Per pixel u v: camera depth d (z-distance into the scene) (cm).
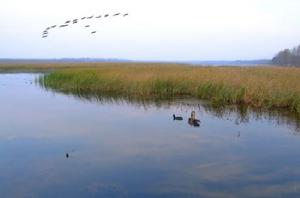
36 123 1591
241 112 1784
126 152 1135
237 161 1031
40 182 902
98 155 1109
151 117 1700
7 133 1403
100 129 1459
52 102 2294
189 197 808
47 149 1178
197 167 991
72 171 973
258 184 870
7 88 3322
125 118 1688
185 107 1970
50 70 7050
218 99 2139
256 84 2086
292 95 1848
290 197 800
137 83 2639
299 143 1205
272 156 1071
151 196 816
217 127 1460
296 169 961
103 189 855
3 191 852
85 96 2592
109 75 3042
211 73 2720
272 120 1576
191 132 1384
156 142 1248
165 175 934
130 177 927
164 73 2894
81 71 3744
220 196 810
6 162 1050
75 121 1630
